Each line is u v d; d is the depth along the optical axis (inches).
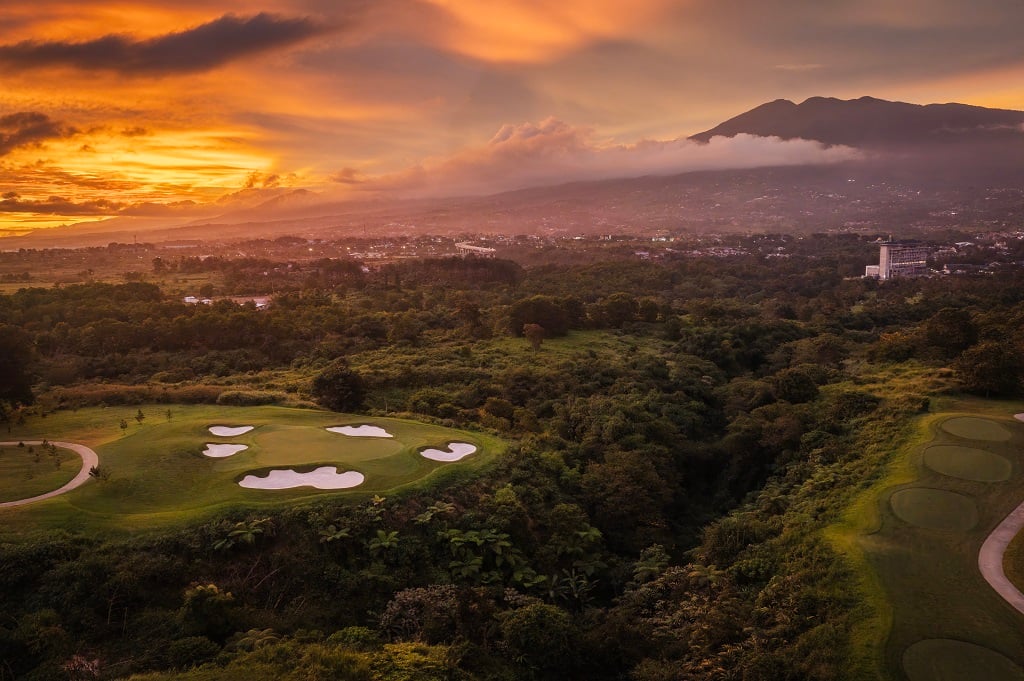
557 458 1838.1
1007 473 1459.2
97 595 1066.7
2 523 1197.7
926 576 1109.1
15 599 1062.4
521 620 1107.3
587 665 1082.1
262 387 2559.1
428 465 1621.6
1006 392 2057.1
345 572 1245.1
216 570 1190.3
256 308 4404.5
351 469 1540.4
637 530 1632.6
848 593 1090.1
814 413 2130.9
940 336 2605.8
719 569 1314.0
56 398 2170.3
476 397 2517.2
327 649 999.6
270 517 1304.1
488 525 1429.6
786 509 1514.5
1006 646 927.0
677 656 1072.2
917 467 1531.7
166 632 1043.3
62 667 950.4
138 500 1338.6
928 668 893.2
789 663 948.0
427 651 1022.4
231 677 915.4
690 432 2317.9
